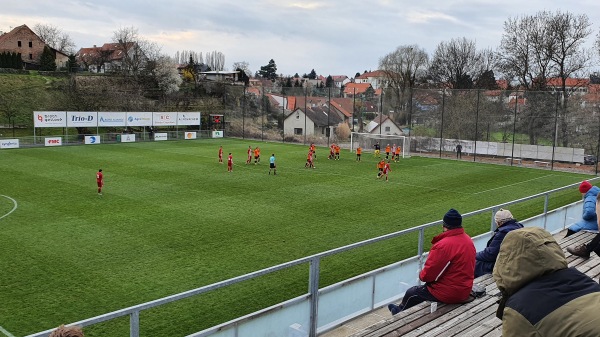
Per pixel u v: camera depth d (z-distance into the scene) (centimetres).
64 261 1644
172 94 7925
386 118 5497
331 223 2236
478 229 2072
